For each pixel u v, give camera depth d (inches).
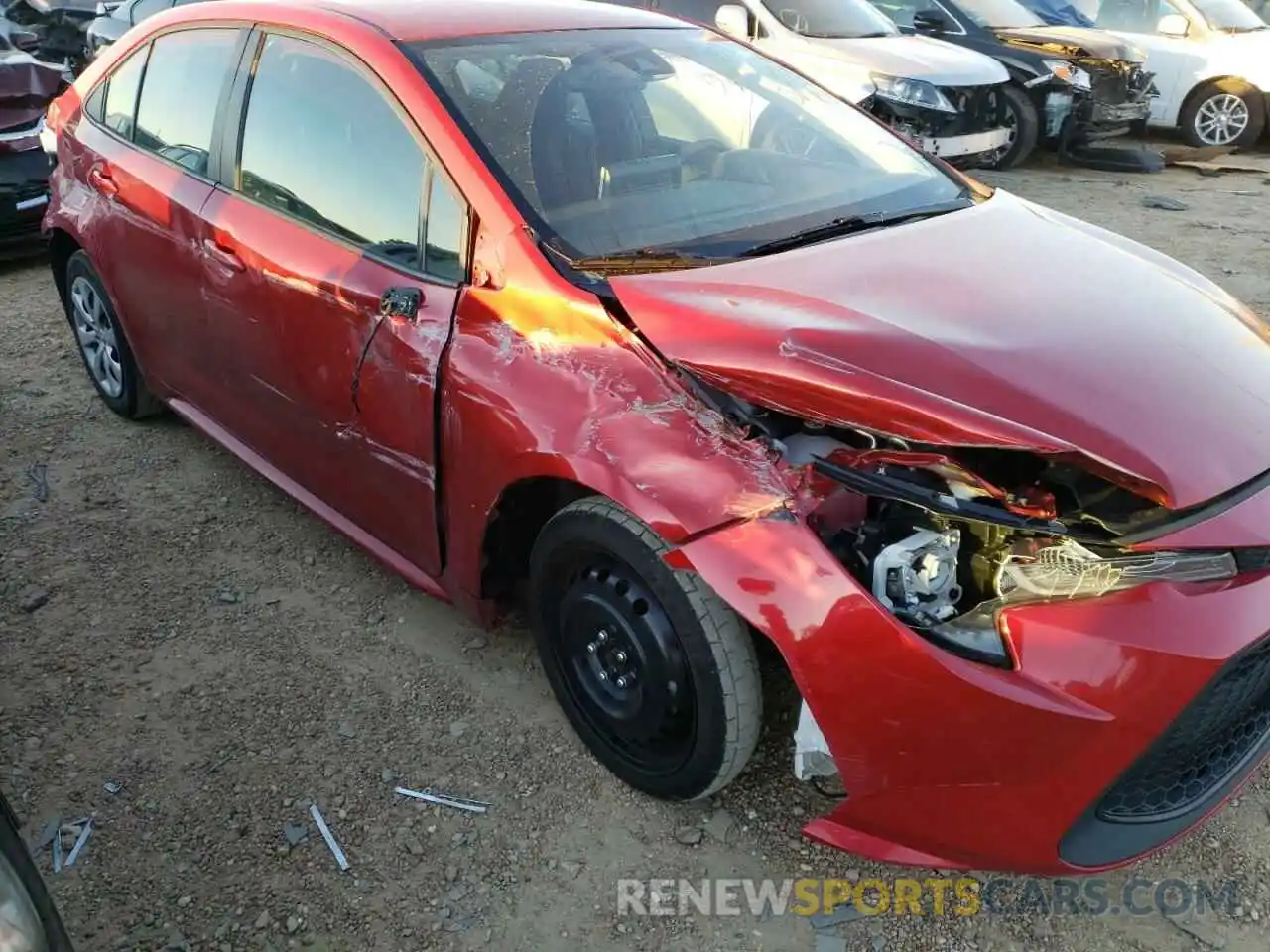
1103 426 80.8
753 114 129.4
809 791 102.0
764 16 342.3
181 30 147.6
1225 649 76.0
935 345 87.7
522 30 125.8
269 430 134.7
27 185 255.3
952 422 79.5
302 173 122.3
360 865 95.7
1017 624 77.7
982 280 100.7
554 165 110.0
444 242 106.9
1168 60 415.8
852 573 82.4
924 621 80.4
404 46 116.5
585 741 105.7
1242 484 81.9
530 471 94.9
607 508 92.8
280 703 114.8
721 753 91.4
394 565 121.6
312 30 123.7
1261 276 253.8
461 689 116.6
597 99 119.2
